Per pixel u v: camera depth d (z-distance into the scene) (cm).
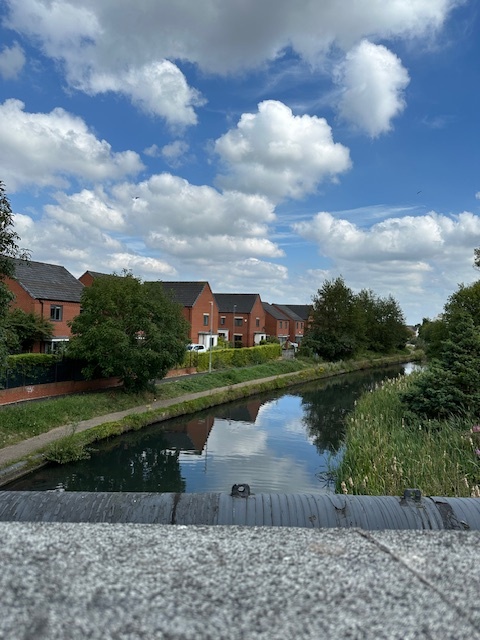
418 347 6806
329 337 4697
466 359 1348
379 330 5641
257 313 5453
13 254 985
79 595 159
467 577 178
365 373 4178
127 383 2048
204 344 4403
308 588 168
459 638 142
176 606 155
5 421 1389
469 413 1258
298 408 2356
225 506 317
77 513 306
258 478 1205
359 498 327
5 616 146
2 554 187
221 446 1559
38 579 168
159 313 2056
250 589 167
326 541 209
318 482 1169
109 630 141
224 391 2503
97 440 1486
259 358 3844
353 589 168
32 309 2619
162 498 323
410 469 909
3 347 1050
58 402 1675
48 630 140
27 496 321
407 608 157
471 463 932
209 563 185
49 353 2050
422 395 1391
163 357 2000
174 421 1923
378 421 1402
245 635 142
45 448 1268
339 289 4719
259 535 215
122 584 167
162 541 205
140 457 1411
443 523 302
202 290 4356
